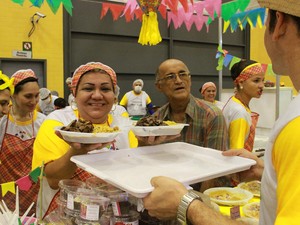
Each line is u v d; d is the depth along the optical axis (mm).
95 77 1428
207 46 9234
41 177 1184
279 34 711
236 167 1034
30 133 2336
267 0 702
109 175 956
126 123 1563
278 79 3518
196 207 743
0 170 2193
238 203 1517
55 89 7234
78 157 1087
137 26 8125
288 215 579
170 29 8555
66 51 7324
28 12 6816
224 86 9602
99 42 7773
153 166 1062
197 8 3262
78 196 969
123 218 966
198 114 1817
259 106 4367
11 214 1079
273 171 677
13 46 6766
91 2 7531
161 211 804
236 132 2232
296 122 623
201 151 1227
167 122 1340
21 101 2295
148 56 8398
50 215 1085
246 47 9586
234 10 3439
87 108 1443
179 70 1850
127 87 8234
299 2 650
